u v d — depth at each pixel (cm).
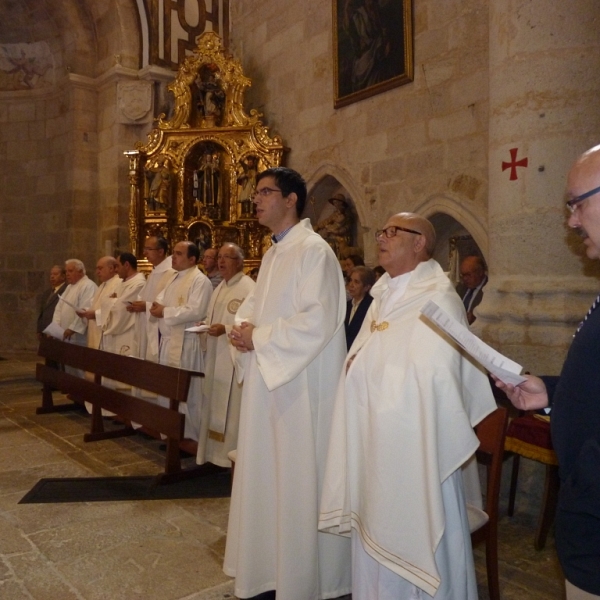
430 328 214
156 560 308
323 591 268
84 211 1002
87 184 1005
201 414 471
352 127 720
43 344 632
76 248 1000
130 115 936
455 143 597
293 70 817
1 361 980
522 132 399
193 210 880
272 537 267
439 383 208
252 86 894
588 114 386
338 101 730
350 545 273
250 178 830
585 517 146
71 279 681
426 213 627
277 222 287
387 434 212
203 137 859
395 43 654
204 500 393
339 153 738
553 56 388
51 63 1054
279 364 253
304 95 797
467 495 268
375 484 213
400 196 657
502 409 253
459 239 634
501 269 411
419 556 202
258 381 269
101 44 987
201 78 874
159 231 864
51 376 608
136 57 952
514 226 402
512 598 278
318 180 771
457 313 215
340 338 277
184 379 416
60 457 481
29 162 1069
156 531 343
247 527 262
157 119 888
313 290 260
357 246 740
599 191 144
